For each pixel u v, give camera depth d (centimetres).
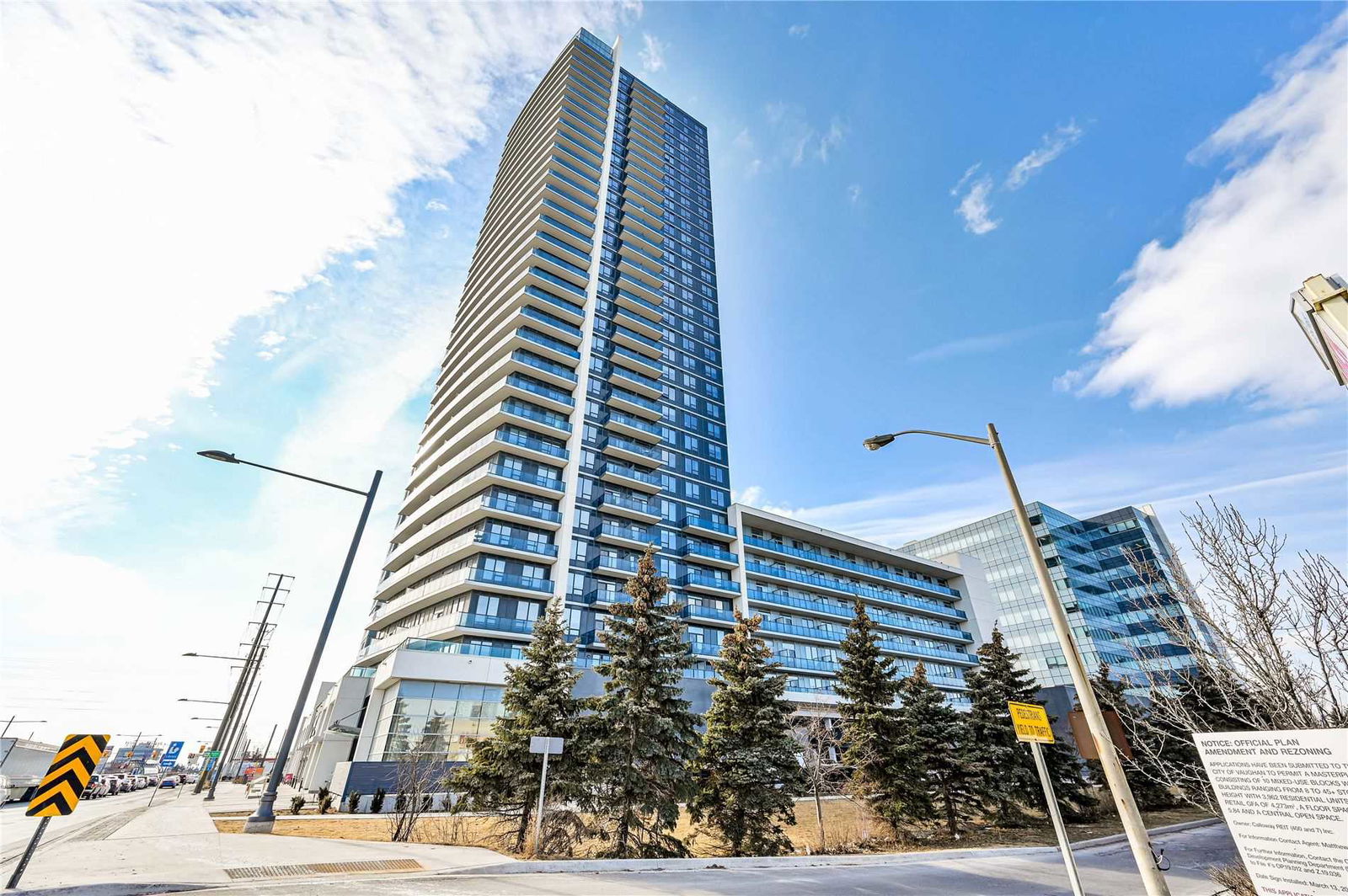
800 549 5969
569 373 5472
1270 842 673
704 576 5050
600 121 7750
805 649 5275
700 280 7412
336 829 1748
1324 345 665
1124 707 2564
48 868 930
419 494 5438
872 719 2108
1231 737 744
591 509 4856
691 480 5734
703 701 4169
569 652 1800
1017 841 1917
